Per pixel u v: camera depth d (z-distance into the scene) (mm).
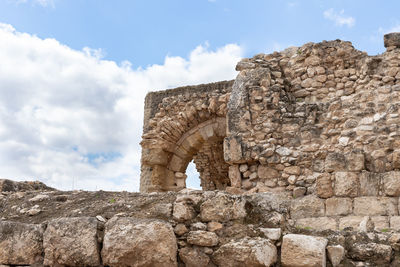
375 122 8688
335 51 11617
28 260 4859
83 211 5473
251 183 10336
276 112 10500
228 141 10656
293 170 9789
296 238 4465
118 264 4555
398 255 4430
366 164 7352
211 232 4734
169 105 16156
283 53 12172
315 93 11469
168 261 4520
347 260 4492
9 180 7289
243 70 11594
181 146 16141
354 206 6770
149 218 4965
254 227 4832
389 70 10383
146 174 16062
